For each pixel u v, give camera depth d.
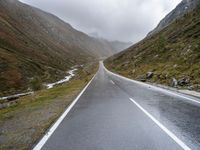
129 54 117.75
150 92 17.22
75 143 5.54
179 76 26.89
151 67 50.56
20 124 8.02
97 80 34.06
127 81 31.28
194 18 79.06
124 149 5.03
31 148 5.28
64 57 195.62
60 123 7.70
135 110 9.75
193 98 13.30
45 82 82.44
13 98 43.75
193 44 46.22
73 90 21.00
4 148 5.41
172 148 5.08
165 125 7.14
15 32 150.00
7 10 197.75
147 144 5.36
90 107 10.79
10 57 93.44
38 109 11.25
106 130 6.64
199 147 5.15
